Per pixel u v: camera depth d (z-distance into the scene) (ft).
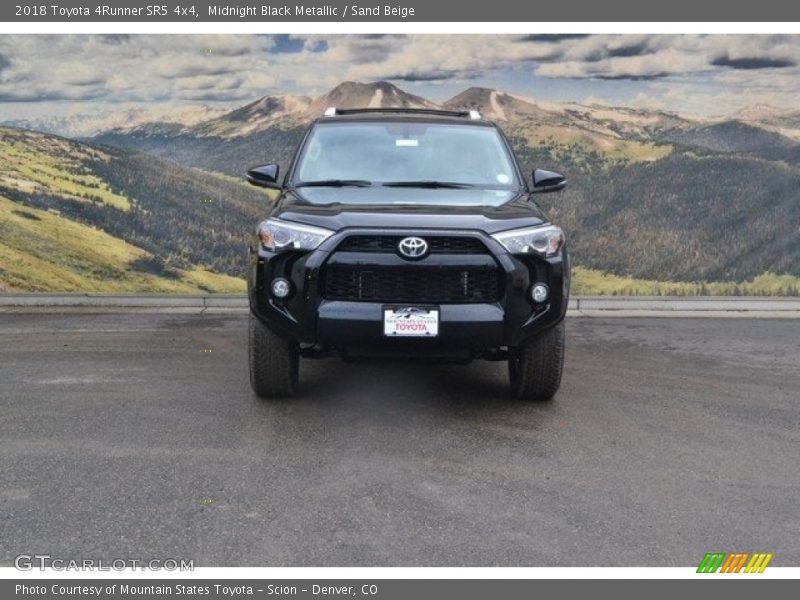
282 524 10.08
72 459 12.17
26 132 26.18
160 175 26.84
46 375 17.35
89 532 9.81
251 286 14.37
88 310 25.62
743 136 26.89
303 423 14.14
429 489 11.23
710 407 15.62
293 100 27.48
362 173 16.90
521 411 15.11
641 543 9.75
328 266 13.62
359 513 10.42
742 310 26.61
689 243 26.91
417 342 13.61
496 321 13.62
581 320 25.22
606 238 27.04
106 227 26.53
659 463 12.42
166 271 26.84
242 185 27.22
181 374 17.54
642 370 18.67
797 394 16.70
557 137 27.35
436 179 16.85
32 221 26.08
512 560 9.29
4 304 25.79
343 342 13.65
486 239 13.69
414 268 13.50
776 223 26.86
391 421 14.35
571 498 11.00
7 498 10.71
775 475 12.01
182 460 12.19
